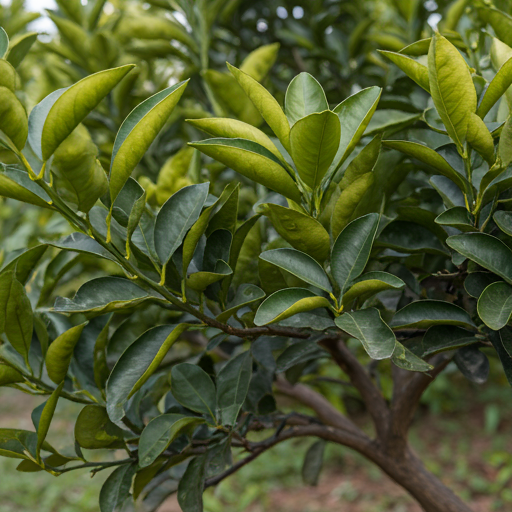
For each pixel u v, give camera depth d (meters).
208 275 0.84
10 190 0.75
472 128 0.81
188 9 2.00
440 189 0.98
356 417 5.59
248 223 0.93
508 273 0.84
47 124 0.67
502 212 0.87
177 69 2.27
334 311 0.86
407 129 1.19
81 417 0.92
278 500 4.95
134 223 0.80
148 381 1.24
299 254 0.87
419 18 1.90
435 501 1.43
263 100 0.82
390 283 0.79
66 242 0.89
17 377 0.96
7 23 1.91
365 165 0.89
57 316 1.19
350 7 2.43
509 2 1.30
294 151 0.80
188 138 2.01
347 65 2.24
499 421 5.89
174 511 4.58
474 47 1.26
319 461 1.75
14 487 5.15
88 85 0.66
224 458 1.00
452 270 1.11
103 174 0.77
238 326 1.10
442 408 6.19
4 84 0.66
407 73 0.88
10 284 0.86
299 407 4.02
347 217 0.91
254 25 2.35
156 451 0.91
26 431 0.96
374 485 5.05
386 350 0.76
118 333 1.21
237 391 1.04
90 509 4.73
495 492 4.71
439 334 0.92
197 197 0.88
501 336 0.88
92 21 2.00
